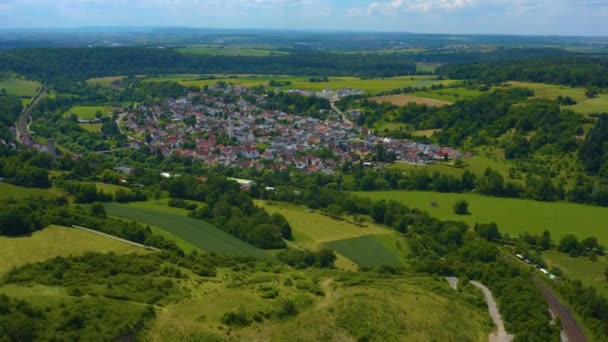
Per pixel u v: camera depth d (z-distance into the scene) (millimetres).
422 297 130375
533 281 153500
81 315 99312
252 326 107000
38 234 150250
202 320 107125
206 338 99938
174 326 103500
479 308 133125
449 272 159000
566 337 124688
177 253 151625
